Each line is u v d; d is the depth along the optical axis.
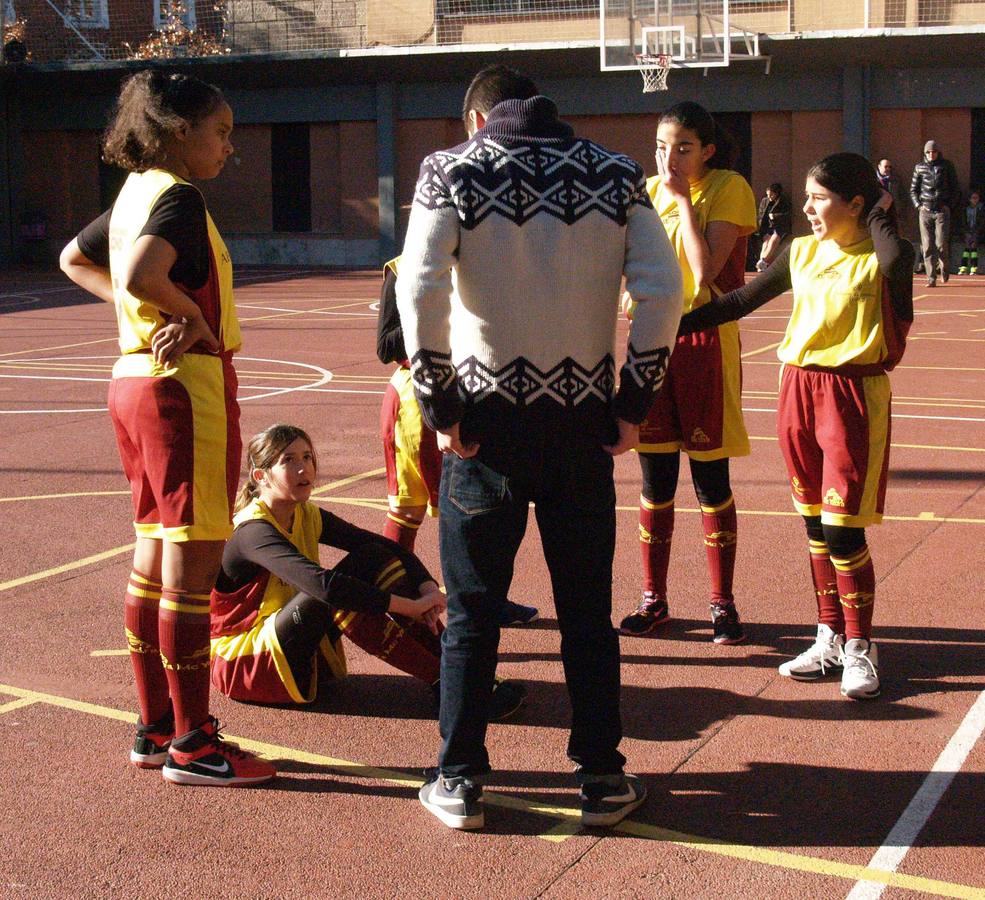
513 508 3.52
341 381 12.52
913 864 3.42
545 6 27.17
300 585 4.30
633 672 4.88
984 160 25.66
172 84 3.77
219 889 3.33
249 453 4.56
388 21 28.30
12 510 7.44
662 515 5.22
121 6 34.09
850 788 3.88
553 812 3.77
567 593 3.65
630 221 3.47
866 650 4.61
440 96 29.05
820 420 4.59
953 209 24.44
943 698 4.55
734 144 5.19
